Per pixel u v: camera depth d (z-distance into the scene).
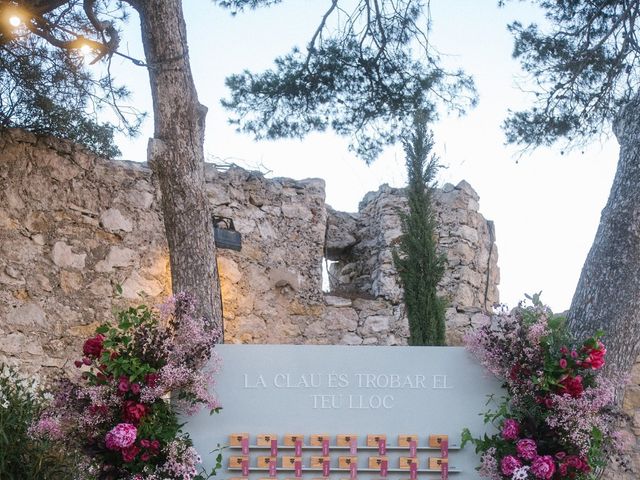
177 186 6.93
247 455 5.65
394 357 5.81
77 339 8.46
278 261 10.20
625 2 8.90
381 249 10.93
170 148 6.94
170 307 5.76
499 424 5.72
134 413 5.39
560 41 9.50
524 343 5.64
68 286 8.48
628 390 8.02
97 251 8.75
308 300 10.38
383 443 5.70
